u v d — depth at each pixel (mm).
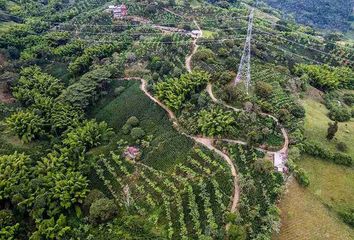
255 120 86562
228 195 70500
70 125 98375
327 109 107750
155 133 91125
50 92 112438
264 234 63875
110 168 83438
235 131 83438
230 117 85688
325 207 72000
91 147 91500
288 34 159375
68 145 91562
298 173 75375
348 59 149625
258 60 120375
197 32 137125
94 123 97375
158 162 82062
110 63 119062
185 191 72688
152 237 66438
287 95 100312
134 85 108750
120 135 93438
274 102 94812
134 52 123562
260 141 81750
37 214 72500
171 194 73625
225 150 80438
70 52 133750
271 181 72812
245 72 107062
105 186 79938
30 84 115188
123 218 70625
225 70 107562
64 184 77625
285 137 84938
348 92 128875
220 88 97875
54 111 102000
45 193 75625
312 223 67812
